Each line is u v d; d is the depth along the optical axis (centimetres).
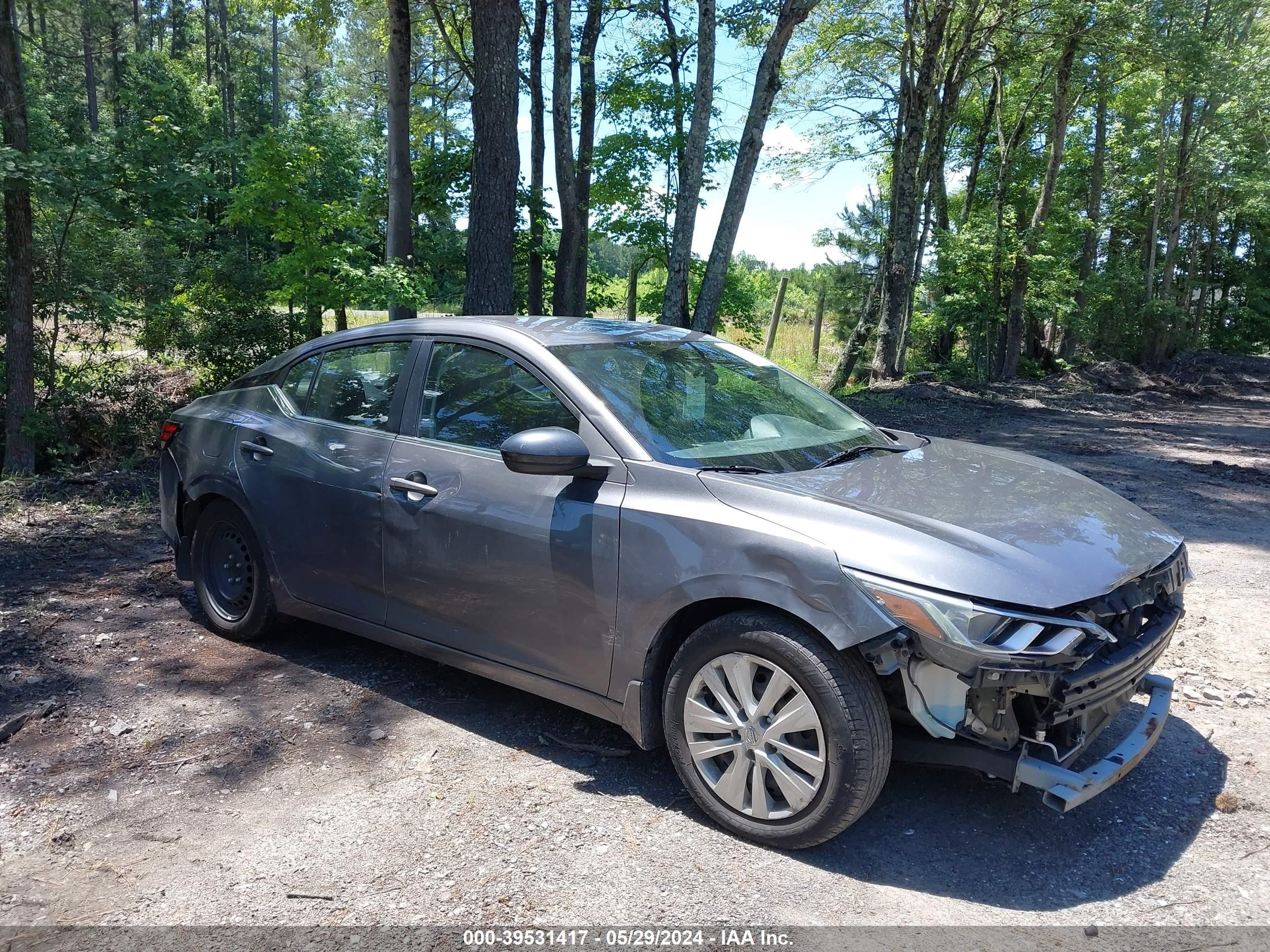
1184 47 2131
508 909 259
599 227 1731
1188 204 3416
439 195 1485
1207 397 2242
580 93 1750
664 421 341
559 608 328
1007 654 247
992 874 279
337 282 1168
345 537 396
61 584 551
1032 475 355
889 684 279
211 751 350
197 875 274
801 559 272
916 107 2075
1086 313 2886
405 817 307
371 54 4956
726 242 1301
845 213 2995
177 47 4591
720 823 298
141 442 1029
